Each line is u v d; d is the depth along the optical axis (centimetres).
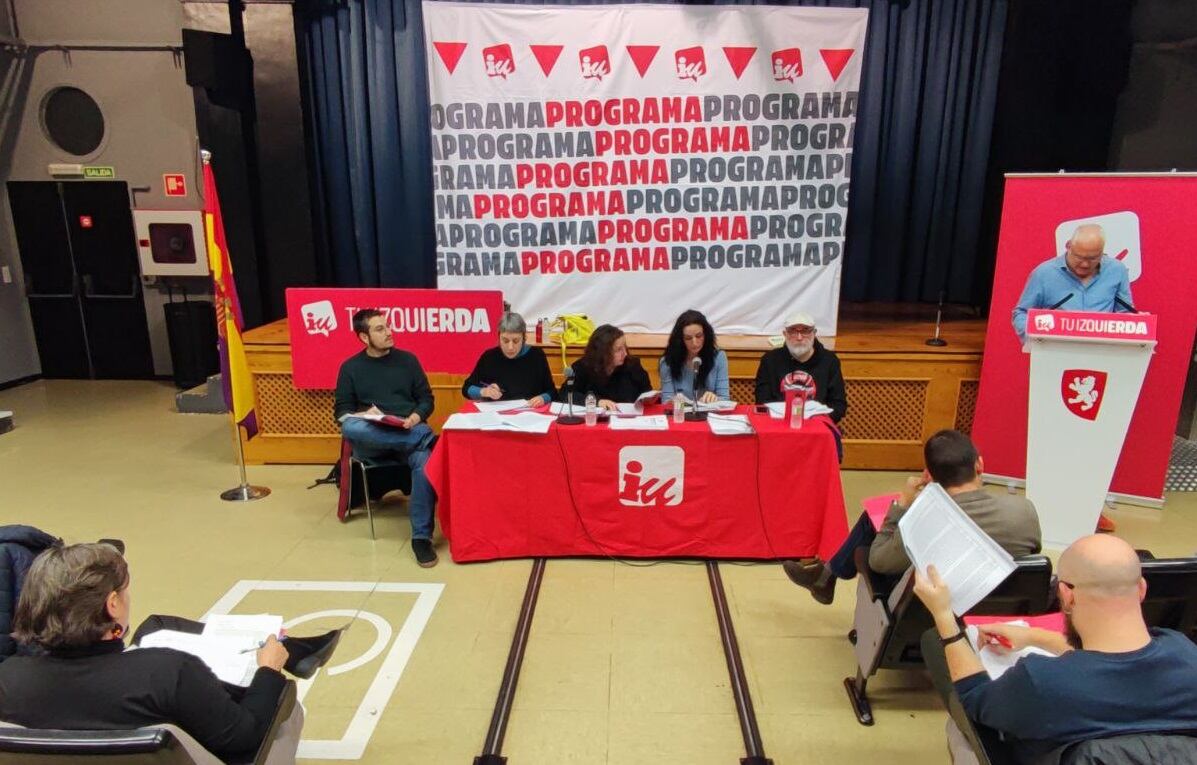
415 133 522
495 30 399
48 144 614
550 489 318
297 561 326
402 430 345
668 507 317
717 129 411
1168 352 364
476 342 415
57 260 636
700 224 425
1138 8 491
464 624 277
